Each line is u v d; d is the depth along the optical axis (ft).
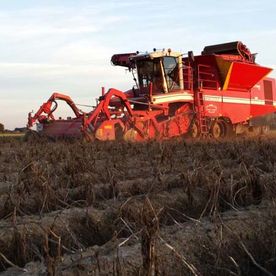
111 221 19.95
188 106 75.00
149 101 68.90
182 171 28.86
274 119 90.27
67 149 45.19
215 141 57.06
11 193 23.58
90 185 23.88
